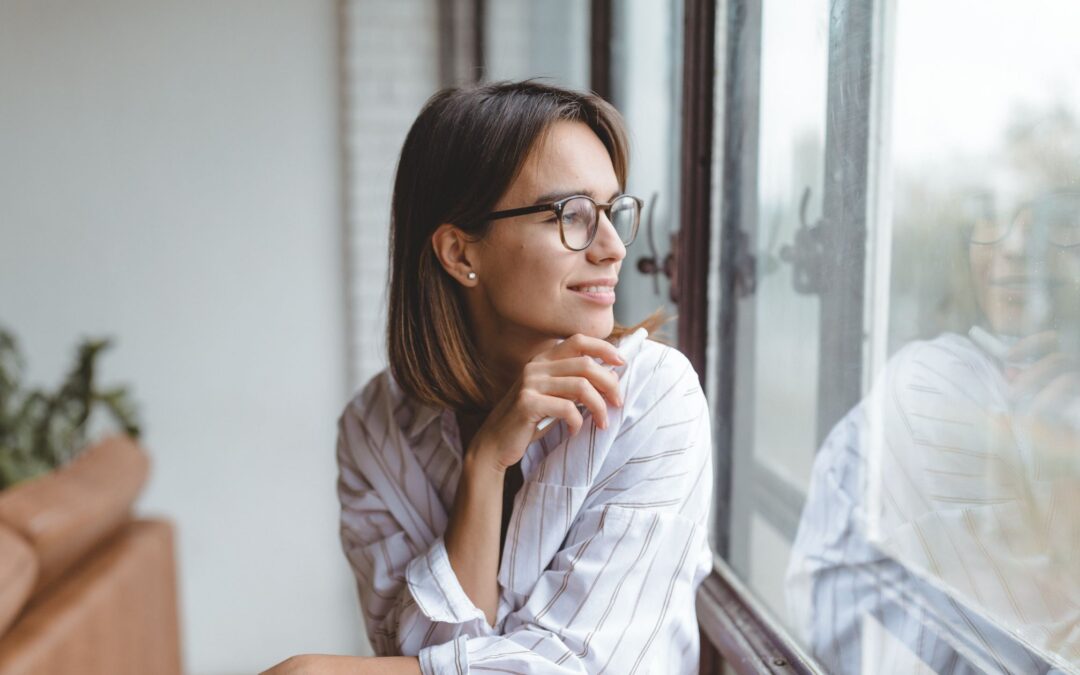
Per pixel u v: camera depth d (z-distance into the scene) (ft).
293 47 10.75
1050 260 2.50
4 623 5.53
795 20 4.03
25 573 5.87
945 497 3.00
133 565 7.55
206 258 11.00
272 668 3.01
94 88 10.69
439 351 3.38
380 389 3.72
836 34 3.65
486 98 3.14
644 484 3.01
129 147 10.78
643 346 3.19
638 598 2.95
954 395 2.94
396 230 3.44
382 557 3.44
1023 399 2.62
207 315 11.07
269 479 11.35
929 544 3.10
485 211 3.08
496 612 3.08
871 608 3.47
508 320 3.32
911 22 3.16
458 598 3.01
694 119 4.97
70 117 10.71
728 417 4.93
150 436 11.20
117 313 11.02
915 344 3.18
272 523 11.41
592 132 3.13
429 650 2.97
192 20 10.66
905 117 3.22
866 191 3.47
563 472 3.03
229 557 11.43
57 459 9.20
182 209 10.91
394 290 3.46
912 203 3.18
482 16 10.03
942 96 2.98
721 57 4.88
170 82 10.73
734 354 4.84
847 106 3.58
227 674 11.55
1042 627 2.55
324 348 11.20
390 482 3.52
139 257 10.94
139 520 8.53
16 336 10.96
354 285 10.87
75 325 11.01
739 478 4.80
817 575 3.90
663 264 5.54
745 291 4.68
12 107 10.66
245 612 11.51
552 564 3.08
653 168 5.85
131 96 10.72
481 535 3.04
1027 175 2.59
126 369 11.09
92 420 11.01
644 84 6.06
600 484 3.06
